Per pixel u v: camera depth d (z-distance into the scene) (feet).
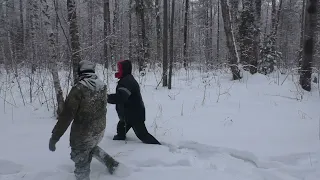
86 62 12.77
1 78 38.22
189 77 44.70
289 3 94.89
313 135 18.69
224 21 40.29
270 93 31.35
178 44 91.40
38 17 39.65
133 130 18.20
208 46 88.28
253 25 43.75
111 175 13.73
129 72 16.80
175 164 15.10
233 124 21.18
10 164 14.48
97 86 12.41
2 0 70.13
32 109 25.05
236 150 16.31
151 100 29.17
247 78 38.73
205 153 16.46
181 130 19.86
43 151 16.24
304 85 31.76
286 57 73.05
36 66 34.71
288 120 22.03
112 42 49.62
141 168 14.48
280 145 17.15
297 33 102.68
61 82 31.45
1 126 20.59
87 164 12.65
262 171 14.24
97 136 12.53
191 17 110.11
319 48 44.55
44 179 13.28
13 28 85.97
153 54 70.23
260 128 20.27
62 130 11.74
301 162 15.23
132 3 69.92
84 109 12.01
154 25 95.25
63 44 28.78
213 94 31.76
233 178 13.66
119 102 15.94
